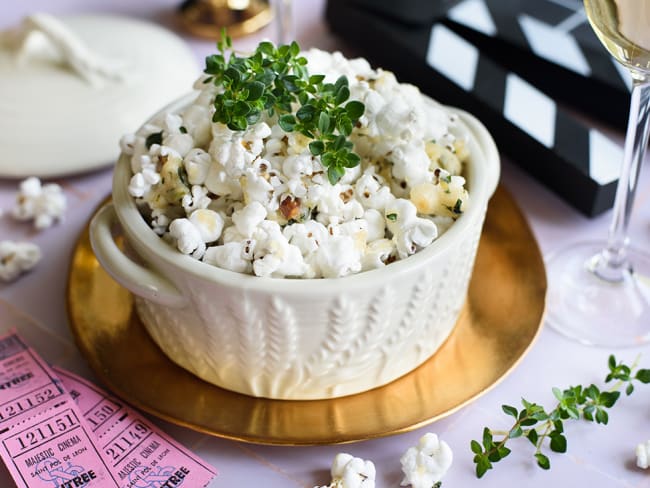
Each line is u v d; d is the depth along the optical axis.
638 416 0.48
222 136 0.44
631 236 0.58
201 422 0.46
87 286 0.53
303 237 0.42
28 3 0.77
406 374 0.48
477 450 0.45
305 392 0.46
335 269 0.42
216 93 0.46
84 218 0.59
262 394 0.47
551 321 0.53
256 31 0.73
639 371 0.48
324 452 0.46
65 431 0.45
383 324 0.44
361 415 0.46
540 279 0.53
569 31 0.67
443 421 0.48
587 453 0.46
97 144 0.60
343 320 0.42
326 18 0.71
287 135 0.44
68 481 0.43
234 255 0.42
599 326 0.53
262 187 0.42
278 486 0.45
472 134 0.50
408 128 0.45
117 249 0.45
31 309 0.54
